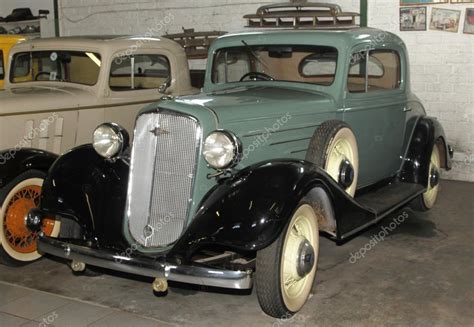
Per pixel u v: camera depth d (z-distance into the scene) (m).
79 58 5.18
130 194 3.30
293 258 3.15
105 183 3.49
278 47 4.35
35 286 3.73
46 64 5.38
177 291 3.66
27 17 9.45
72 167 3.61
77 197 3.48
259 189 3.01
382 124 4.65
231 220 2.92
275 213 2.91
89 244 3.31
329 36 4.20
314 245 3.38
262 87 4.29
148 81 5.47
